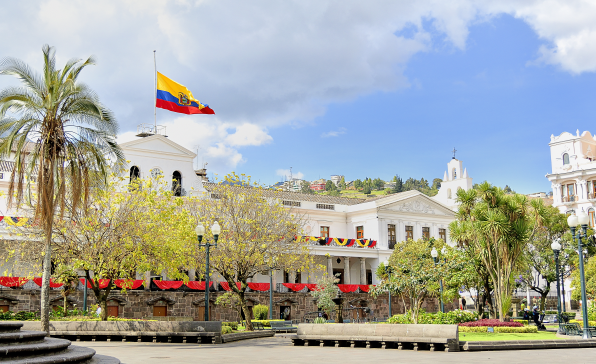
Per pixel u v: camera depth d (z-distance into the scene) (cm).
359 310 5331
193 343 2225
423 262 2806
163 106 3928
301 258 3322
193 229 2928
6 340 1179
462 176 8050
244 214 3053
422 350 1916
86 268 2494
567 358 1605
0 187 4256
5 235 3553
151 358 1552
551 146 6862
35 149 2088
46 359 1114
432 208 6725
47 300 2050
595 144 6800
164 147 5084
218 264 2945
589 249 4691
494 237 3144
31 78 2077
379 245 6131
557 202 6612
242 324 3662
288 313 5006
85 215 2347
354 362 1466
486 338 2292
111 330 2345
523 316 4362
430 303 5703
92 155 2188
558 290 2816
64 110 2120
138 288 4219
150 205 2712
